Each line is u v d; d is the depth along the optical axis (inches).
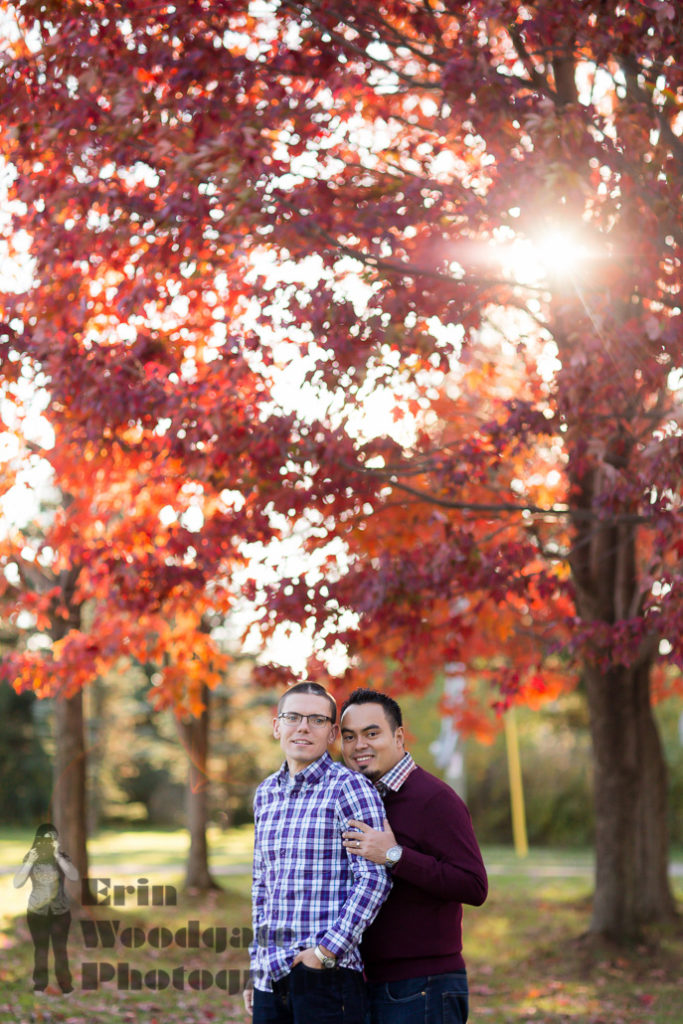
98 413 310.3
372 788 166.1
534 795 1318.9
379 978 164.9
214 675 411.5
